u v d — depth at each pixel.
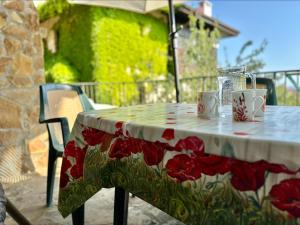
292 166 0.61
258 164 0.66
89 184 1.19
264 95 1.00
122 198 1.12
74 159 1.31
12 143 2.83
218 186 0.74
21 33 2.91
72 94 2.36
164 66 7.79
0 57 2.74
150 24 7.39
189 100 5.30
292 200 0.61
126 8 4.06
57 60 7.11
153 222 1.82
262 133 0.73
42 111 2.12
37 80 3.05
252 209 0.67
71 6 6.70
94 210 2.02
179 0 3.55
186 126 0.88
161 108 1.50
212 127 0.85
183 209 0.82
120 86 6.62
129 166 1.01
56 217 1.93
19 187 2.56
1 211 1.02
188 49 7.16
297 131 0.74
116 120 1.08
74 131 1.34
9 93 2.82
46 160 3.09
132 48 6.99
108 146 1.10
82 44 6.67
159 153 0.89
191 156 0.80
